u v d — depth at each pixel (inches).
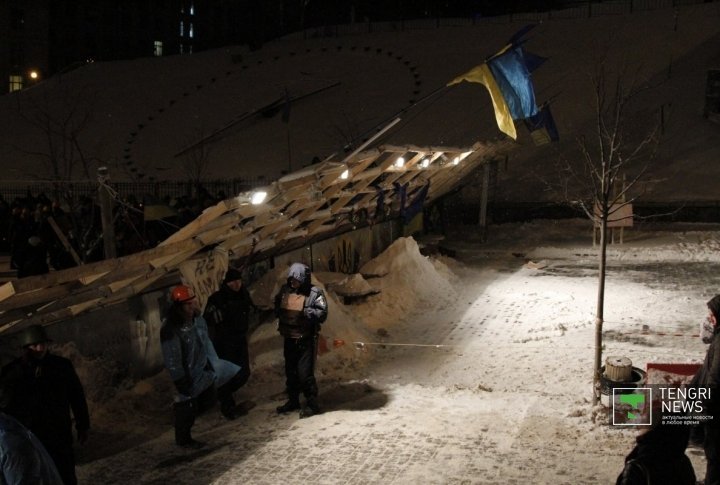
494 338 454.3
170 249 306.8
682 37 1700.3
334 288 519.5
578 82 1576.0
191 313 280.4
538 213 1081.4
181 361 278.2
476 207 1093.1
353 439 284.7
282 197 380.2
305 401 334.6
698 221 1003.3
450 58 1927.9
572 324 483.2
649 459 147.0
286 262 504.1
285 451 275.1
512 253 826.8
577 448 267.4
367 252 675.4
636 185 1101.7
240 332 321.1
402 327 491.8
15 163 1653.5
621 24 1870.1
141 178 1552.7
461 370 385.1
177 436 282.8
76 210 652.7
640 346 419.5
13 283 229.0
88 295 286.8
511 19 2154.3
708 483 201.8
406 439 282.7
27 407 203.3
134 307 350.0
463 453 266.5
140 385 344.8
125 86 2126.0
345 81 1925.4
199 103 1963.6
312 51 2176.4
